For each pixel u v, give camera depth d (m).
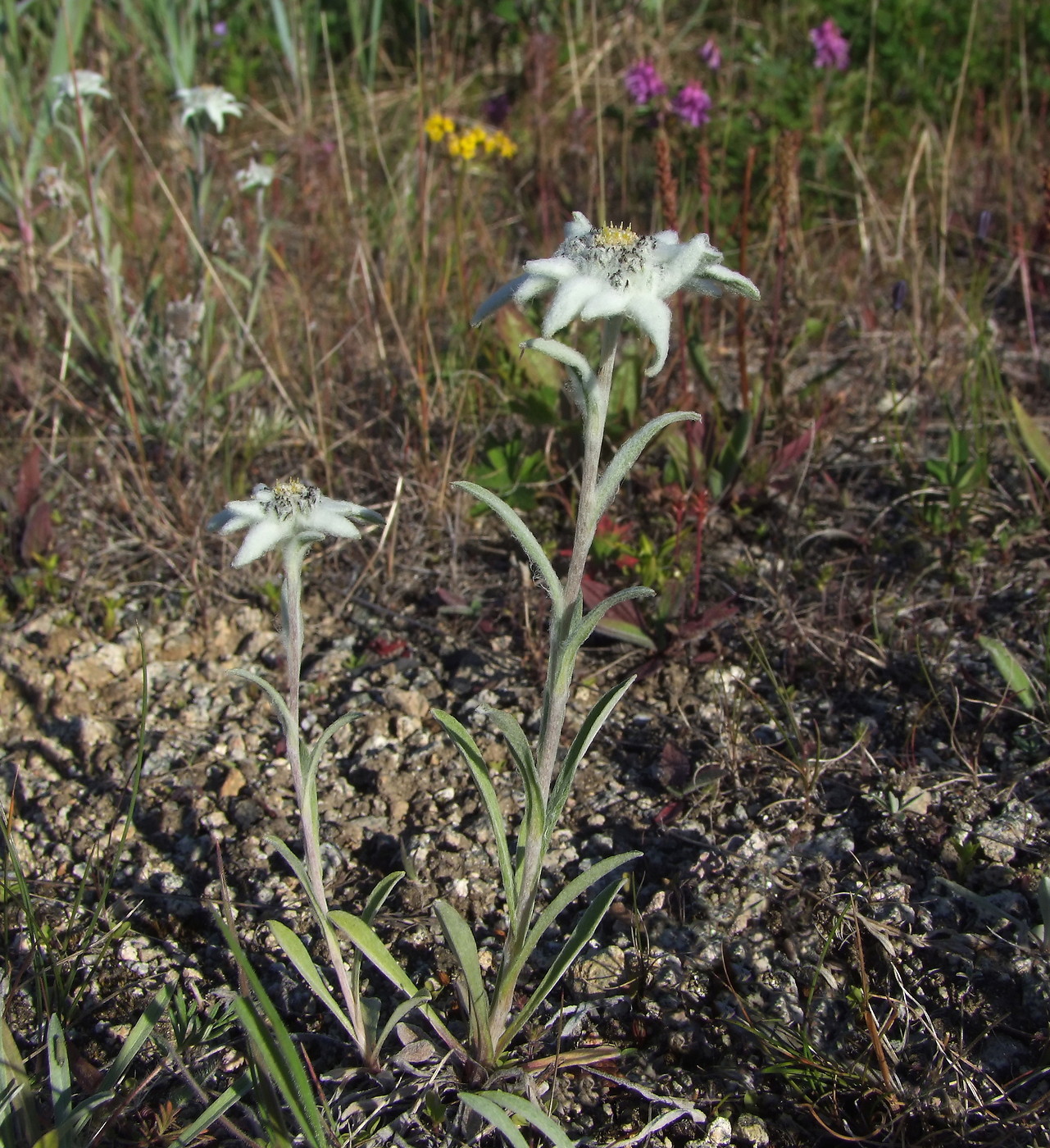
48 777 0.30
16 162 0.48
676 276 0.19
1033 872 0.26
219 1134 0.21
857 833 0.28
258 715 0.32
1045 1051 0.22
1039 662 0.32
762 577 0.36
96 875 0.27
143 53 0.69
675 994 0.24
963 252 0.55
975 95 0.63
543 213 0.52
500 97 0.59
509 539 0.39
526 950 0.21
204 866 0.27
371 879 0.27
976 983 0.24
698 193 0.55
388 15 0.77
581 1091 0.22
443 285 0.48
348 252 0.53
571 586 0.19
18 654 0.34
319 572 0.38
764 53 0.65
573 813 0.29
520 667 0.34
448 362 0.44
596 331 0.42
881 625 0.34
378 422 0.44
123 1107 0.21
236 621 0.36
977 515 0.38
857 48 0.67
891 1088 0.21
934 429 0.43
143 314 0.44
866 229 0.55
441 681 0.34
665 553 0.36
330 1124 0.21
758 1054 0.23
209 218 0.52
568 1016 0.24
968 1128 0.21
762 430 0.42
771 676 0.31
